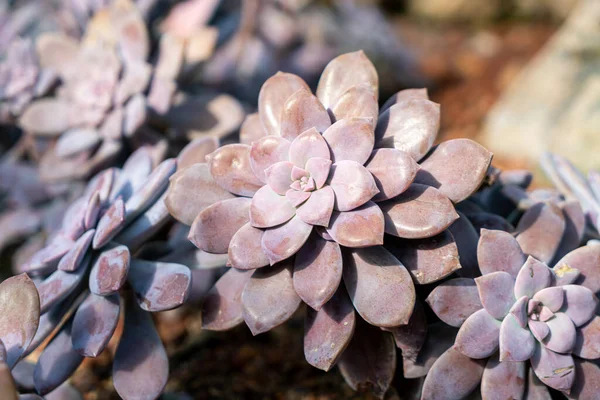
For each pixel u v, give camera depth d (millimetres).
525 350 430
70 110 555
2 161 626
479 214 469
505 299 431
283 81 459
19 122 575
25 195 599
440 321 459
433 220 424
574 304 436
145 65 550
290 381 547
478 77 1174
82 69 561
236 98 783
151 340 463
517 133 873
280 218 429
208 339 580
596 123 781
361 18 1060
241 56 778
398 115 446
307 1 958
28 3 745
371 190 419
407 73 1097
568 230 465
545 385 442
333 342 431
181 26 612
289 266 441
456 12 1524
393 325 422
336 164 432
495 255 436
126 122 542
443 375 440
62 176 553
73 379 555
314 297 420
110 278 438
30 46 583
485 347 431
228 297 453
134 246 467
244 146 448
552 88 864
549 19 1475
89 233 452
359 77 459
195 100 568
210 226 437
